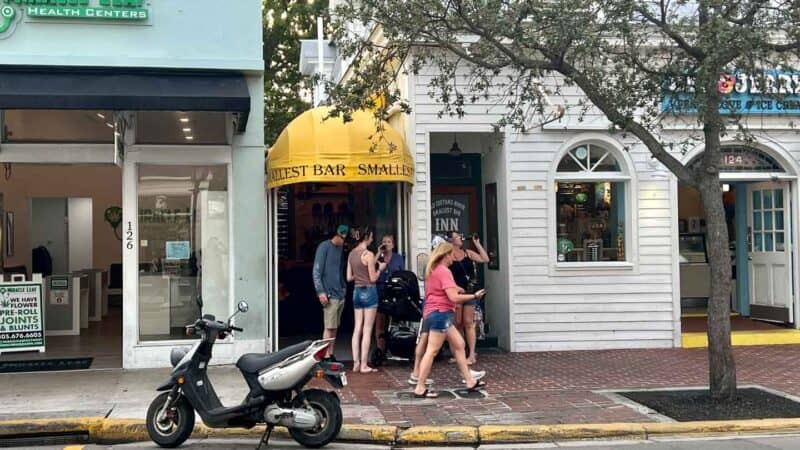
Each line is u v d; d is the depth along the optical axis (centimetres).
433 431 743
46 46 1028
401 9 934
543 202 1212
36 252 1659
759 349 1224
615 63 990
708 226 874
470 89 1127
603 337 1219
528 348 1204
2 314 1158
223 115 1102
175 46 1066
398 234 1194
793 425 775
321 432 711
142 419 777
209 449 716
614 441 746
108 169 1775
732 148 1299
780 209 1349
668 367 1070
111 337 1327
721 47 804
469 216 1326
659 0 995
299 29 2425
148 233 1098
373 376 1023
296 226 1438
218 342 1089
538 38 929
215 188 1116
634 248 1227
